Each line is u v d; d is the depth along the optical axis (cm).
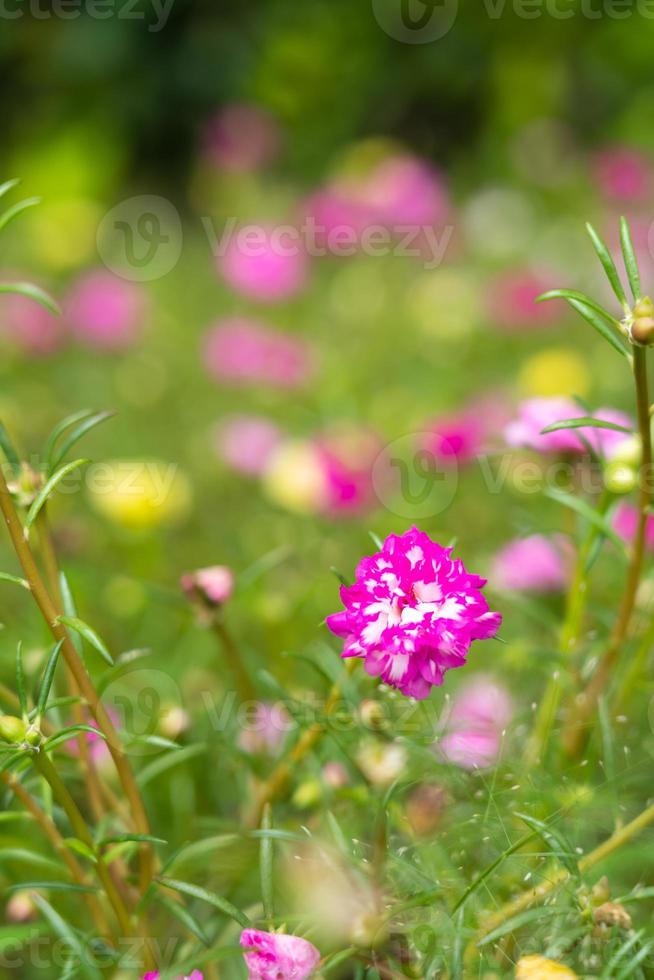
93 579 93
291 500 99
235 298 164
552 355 120
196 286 171
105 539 102
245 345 132
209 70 234
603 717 75
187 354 148
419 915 72
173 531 106
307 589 90
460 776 75
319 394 132
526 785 74
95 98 234
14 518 70
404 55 228
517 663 80
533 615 80
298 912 72
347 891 72
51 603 70
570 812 74
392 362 145
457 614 70
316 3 234
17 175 216
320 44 226
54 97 234
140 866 73
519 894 73
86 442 126
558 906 72
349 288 159
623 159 176
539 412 79
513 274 151
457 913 71
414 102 228
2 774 72
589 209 181
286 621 86
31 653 83
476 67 225
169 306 164
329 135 226
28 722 70
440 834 74
